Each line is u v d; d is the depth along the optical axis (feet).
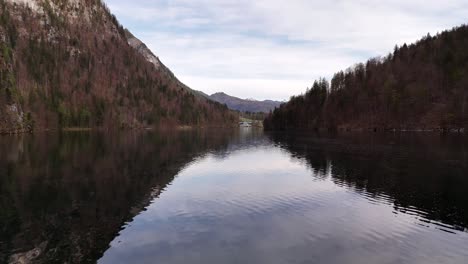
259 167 172.86
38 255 66.85
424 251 69.56
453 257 67.00
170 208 98.17
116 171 155.43
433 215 92.53
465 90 511.40
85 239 74.79
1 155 200.44
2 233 77.92
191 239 74.79
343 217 90.74
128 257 66.03
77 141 312.71
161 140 359.87
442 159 189.78
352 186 126.52
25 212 93.20
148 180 136.56
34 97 530.68
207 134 520.42
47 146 255.09
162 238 75.46
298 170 162.81
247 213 93.86
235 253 67.82
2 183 127.44
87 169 159.02
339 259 65.36
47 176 141.08
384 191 118.42
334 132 514.27
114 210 95.76
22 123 425.69
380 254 67.97
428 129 468.75
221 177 145.07
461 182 130.82
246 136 465.88
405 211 96.02
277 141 355.77
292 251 68.90
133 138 380.78
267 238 75.61
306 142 331.57
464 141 295.28
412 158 195.83
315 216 91.61
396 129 498.28
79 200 105.70
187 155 222.69
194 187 125.29
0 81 416.46
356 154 220.23
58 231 79.51
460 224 85.66
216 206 100.48
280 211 95.66
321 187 125.39
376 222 86.84
